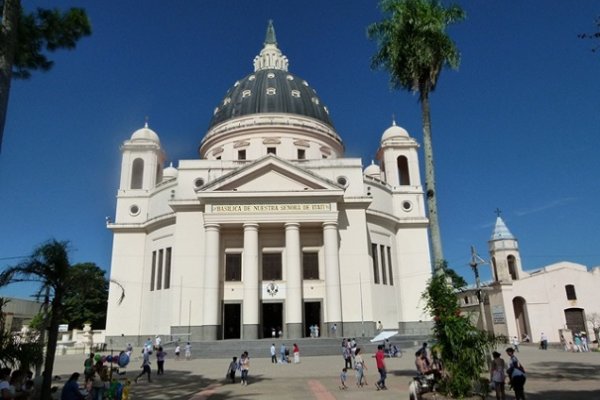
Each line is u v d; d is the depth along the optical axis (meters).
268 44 67.44
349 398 15.54
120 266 45.19
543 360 27.55
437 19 20.12
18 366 13.71
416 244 47.41
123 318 43.81
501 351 36.47
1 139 11.21
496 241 63.84
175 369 26.61
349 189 43.97
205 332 37.69
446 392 14.44
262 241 42.06
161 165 52.34
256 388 18.58
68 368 27.83
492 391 15.57
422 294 16.47
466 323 14.84
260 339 37.28
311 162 44.81
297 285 39.19
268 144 51.56
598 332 42.50
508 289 51.59
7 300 14.66
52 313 15.78
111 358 23.58
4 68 11.59
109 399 13.91
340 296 39.78
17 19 12.23
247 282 39.03
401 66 21.03
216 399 15.88
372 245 44.19
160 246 44.00
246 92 56.28
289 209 40.53
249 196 40.09
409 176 50.50
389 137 52.00
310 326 40.81
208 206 40.25
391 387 17.98
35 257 15.62
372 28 21.22
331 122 59.25
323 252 41.59
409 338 39.66
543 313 51.06
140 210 46.94
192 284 40.06
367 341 36.84
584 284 51.91
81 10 14.83
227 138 52.97
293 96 55.91
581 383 17.42
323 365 27.44
